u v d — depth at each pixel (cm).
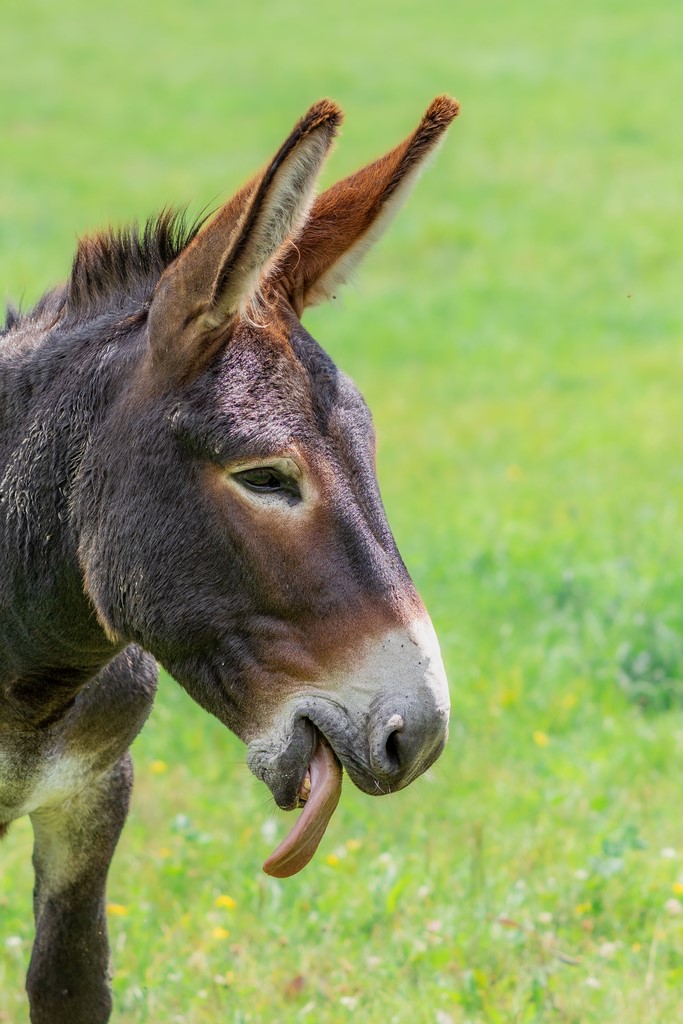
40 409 1035
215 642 952
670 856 1566
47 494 1022
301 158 884
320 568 919
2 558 1052
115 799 1211
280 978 1398
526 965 1396
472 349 4475
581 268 5431
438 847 1634
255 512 926
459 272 5469
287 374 941
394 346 4553
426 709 899
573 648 2142
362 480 940
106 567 975
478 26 10438
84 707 1127
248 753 951
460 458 3350
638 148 7138
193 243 938
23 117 8138
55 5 11406
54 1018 1231
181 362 948
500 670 2077
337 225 1051
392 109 8150
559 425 3600
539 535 2670
